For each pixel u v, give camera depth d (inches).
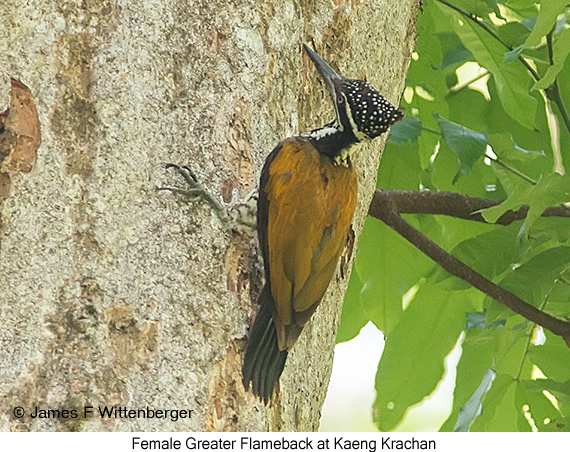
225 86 318.0
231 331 297.3
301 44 349.4
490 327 501.7
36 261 280.7
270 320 311.4
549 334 515.2
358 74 379.9
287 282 319.9
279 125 332.8
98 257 283.7
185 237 297.1
